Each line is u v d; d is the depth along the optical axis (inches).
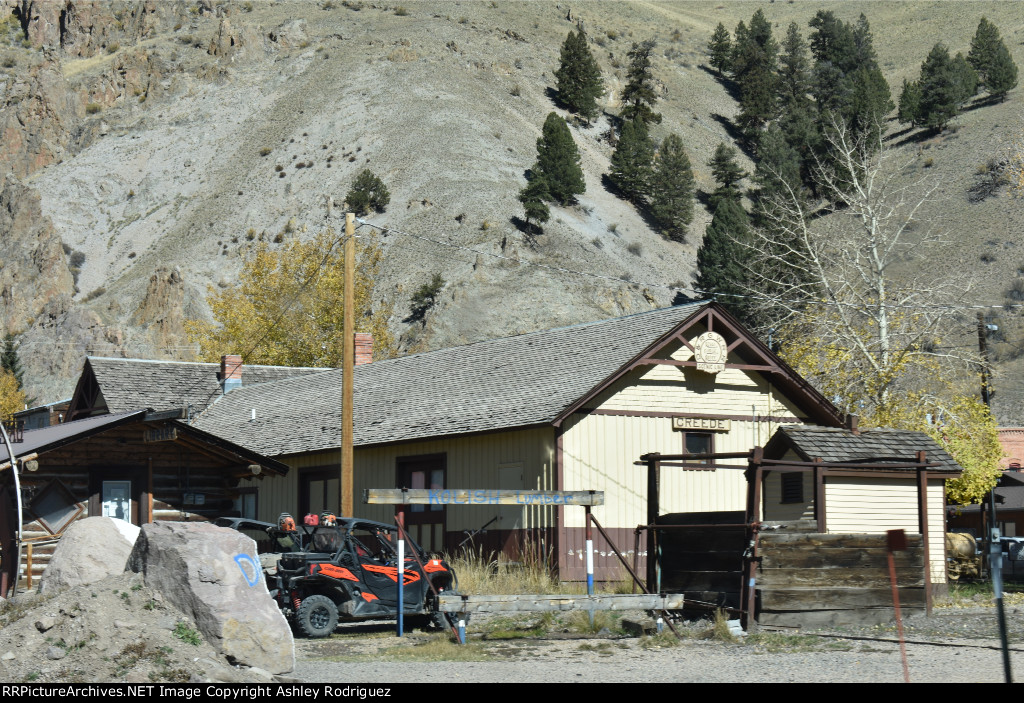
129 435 1008.2
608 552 1028.5
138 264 7278.5
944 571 978.1
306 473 1305.4
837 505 913.5
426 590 757.3
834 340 1326.3
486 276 5546.3
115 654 453.1
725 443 1131.3
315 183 7657.5
